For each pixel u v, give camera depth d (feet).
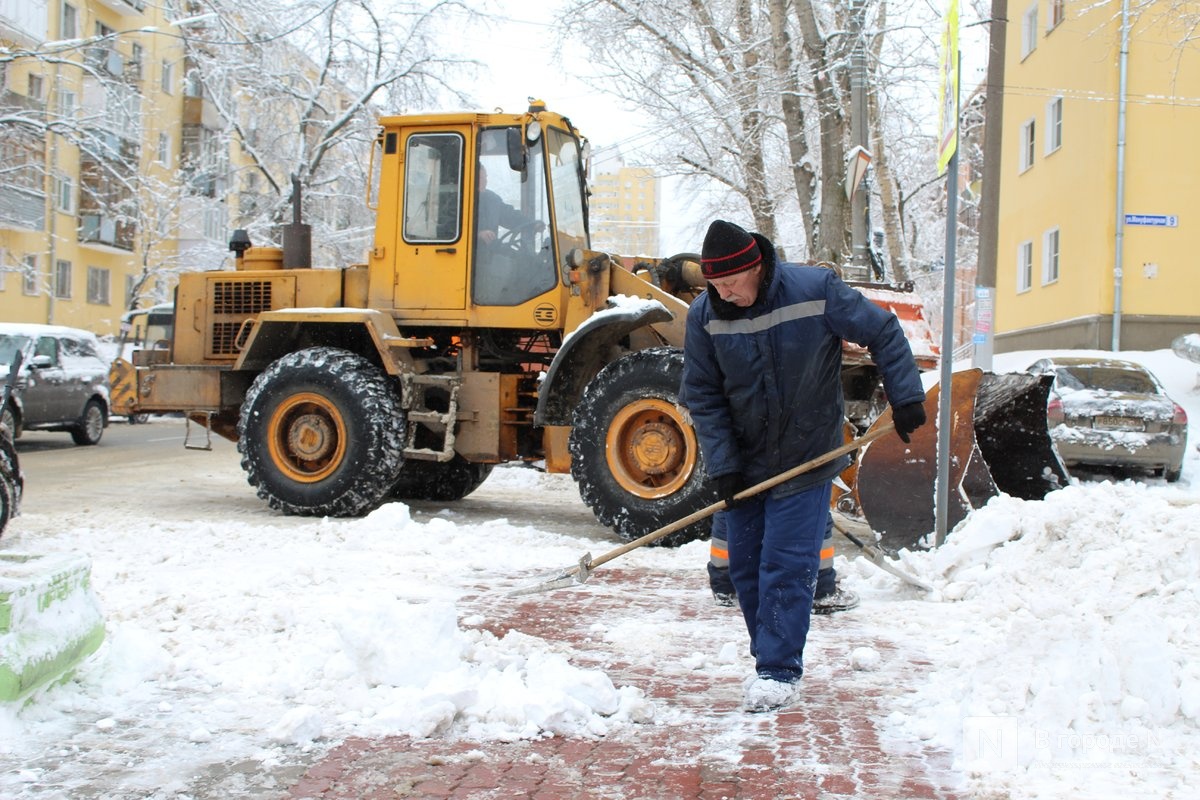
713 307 12.48
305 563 20.03
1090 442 38.47
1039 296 76.64
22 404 46.83
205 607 15.81
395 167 28.50
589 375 26.71
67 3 88.53
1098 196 65.46
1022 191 81.25
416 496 33.86
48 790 9.50
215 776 9.92
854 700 12.37
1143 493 19.75
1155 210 63.87
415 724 11.08
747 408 12.61
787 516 12.39
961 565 18.79
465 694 11.46
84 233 99.66
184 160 107.04
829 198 52.75
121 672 12.55
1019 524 18.85
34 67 83.46
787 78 55.62
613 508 24.44
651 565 21.21
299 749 10.64
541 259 27.58
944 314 19.89
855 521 25.22
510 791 9.69
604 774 10.11
